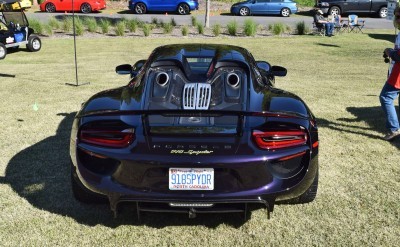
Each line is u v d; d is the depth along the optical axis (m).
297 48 15.95
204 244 3.19
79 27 19.50
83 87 8.77
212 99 3.54
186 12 29.86
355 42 17.62
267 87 4.04
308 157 3.21
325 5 29.03
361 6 28.94
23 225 3.41
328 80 9.94
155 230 3.37
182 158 2.98
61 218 3.52
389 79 5.22
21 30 14.51
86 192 3.40
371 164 4.69
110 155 3.09
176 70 3.84
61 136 5.54
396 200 3.86
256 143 3.08
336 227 3.41
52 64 12.16
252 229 3.38
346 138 5.55
